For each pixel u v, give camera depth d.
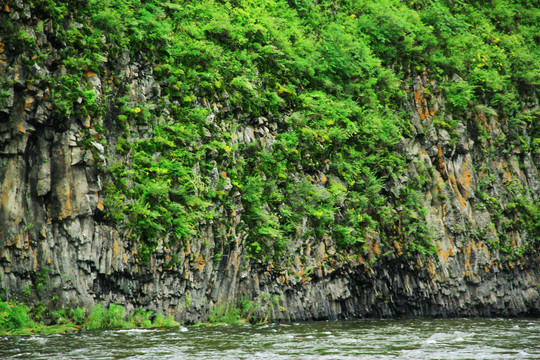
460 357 31.05
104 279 44.72
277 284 57.81
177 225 48.72
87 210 43.44
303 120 63.22
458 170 78.50
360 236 65.38
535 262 85.31
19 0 42.38
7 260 40.69
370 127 68.12
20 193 41.91
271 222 56.31
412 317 70.69
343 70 69.06
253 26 61.19
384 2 79.88
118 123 47.66
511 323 57.47
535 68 90.75
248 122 59.69
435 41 80.19
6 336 37.50
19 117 42.03
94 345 33.81
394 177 69.25
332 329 46.97
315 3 76.00
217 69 57.09
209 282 52.44
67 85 43.78
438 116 77.75
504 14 96.19
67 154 43.47
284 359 29.89
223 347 34.03
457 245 75.12
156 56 52.91
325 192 61.62
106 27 48.28
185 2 58.91
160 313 48.09
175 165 49.66
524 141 88.12
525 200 84.25
